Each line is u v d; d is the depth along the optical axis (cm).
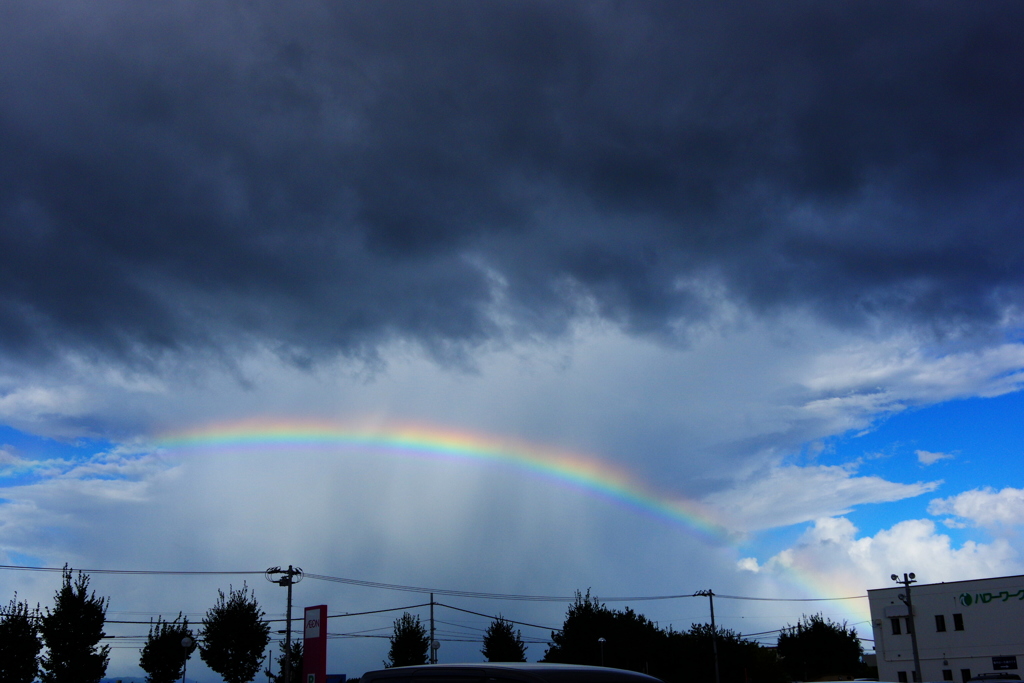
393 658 6862
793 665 8112
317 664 2481
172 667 5397
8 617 4400
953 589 6788
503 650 7062
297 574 5128
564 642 7081
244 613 5500
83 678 4497
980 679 2539
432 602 7162
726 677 7675
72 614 4550
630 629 7119
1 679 4244
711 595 7562
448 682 757
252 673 5419
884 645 7106
